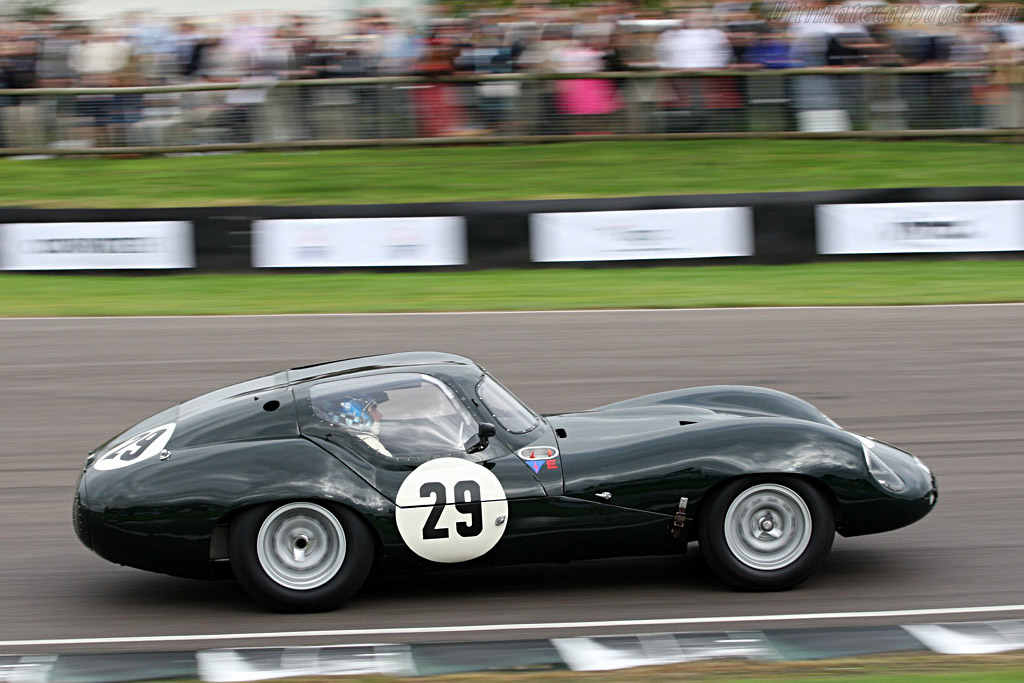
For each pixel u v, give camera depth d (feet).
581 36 134.41
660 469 34.65
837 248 103.19
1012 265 101.40
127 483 34.24
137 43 133.80
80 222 102.58
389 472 34.42
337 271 102.83
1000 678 27.07
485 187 122.52
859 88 134.62
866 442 38.96
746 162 128.47
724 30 134.00
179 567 34.24
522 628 32.96
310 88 133.08
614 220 102.78
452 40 133.39
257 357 74.08
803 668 29.01
